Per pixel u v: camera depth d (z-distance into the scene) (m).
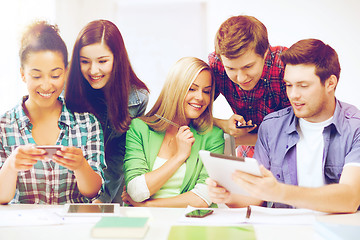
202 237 0.96
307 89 1.58
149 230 1.07
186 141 1.78
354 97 2.16
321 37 2.19
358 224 1.10
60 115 1.83
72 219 1.17
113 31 2.01
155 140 1.86
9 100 2.41
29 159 1.42
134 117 2.04
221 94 2.04
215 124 2.00
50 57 1.80
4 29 2.41
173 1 2.54
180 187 1.80
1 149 1.73
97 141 1.85
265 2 2.25
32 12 2.42
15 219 1.16
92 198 1.71
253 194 1.14
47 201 1.77
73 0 2.44
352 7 2.16
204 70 1.87
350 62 2.16
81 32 1.99
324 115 1.61
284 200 1.15
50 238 1.00
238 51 1.86
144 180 1.73
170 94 1.88
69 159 1.44
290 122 1.69
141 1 2.54
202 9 2.52
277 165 1.69
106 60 1.98
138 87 2.08
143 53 2.57
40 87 1.80
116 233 1.00
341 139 1.57
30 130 1.77
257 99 2.00
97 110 1.95
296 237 1.00
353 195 1.25
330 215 1.22
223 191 1.27
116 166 2.00
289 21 2.21
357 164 1.35
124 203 1.84
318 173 1.63
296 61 1.58
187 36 2.54
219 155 1.13
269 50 1.96
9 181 1.50
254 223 1.14
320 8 2.18
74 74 1.95
